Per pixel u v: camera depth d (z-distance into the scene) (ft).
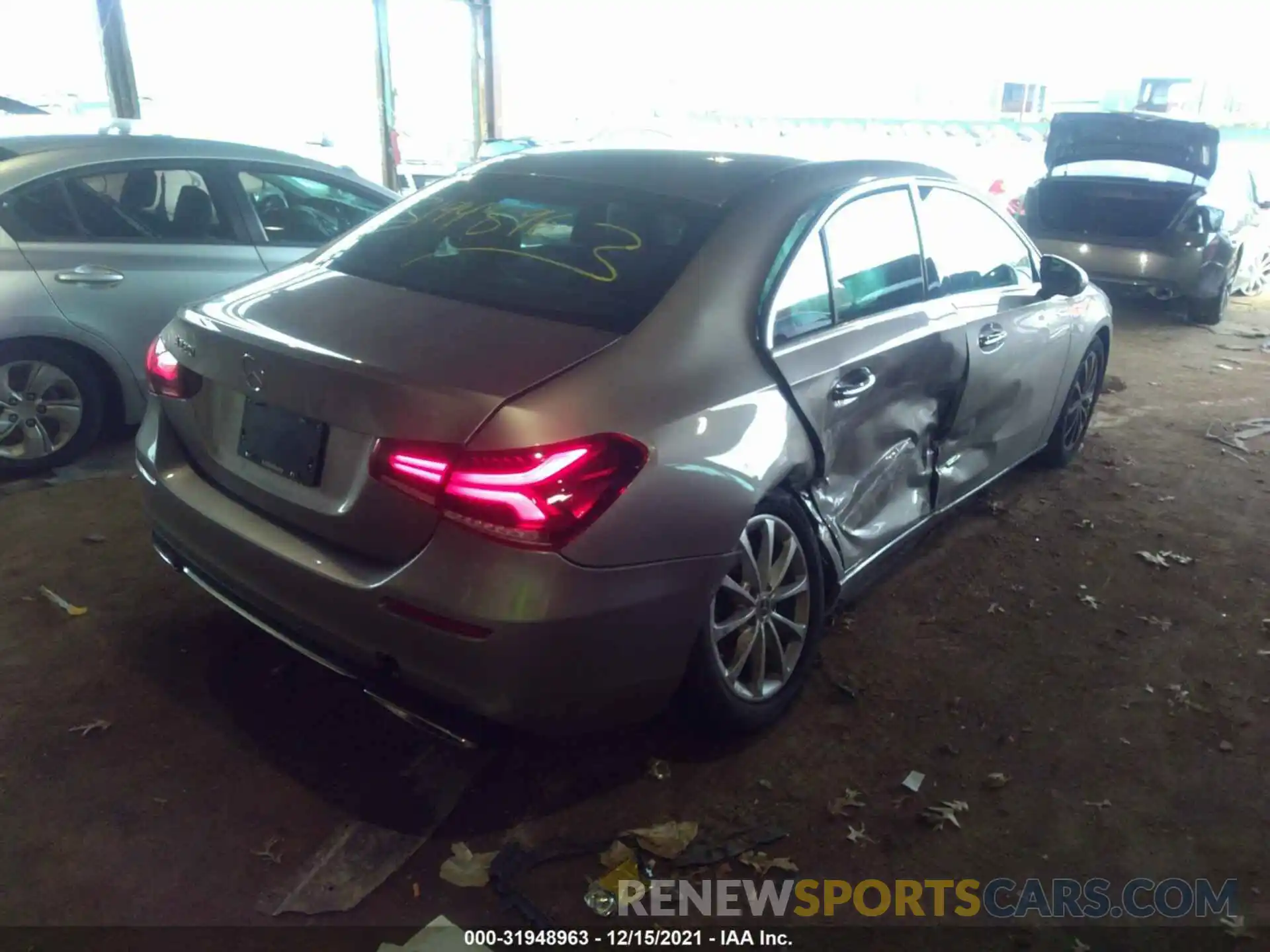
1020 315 13.38
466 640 7.22
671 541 7.80
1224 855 8.77
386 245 10.12
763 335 8.93
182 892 7.59
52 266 13.82
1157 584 13.38
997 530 14.67
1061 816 9.09
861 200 10.61
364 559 7.77
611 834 8.48
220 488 8.93
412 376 7.46
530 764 9.18
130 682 9.87
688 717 9.06
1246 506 16.08
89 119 18.81
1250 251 34.53
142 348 14.71
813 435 9.37
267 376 8.07
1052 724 10.34
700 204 9.59
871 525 11.07
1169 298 28.94
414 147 44.65
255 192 15.98
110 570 11.86
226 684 9.95
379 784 8.81
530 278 9.01
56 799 8.36
